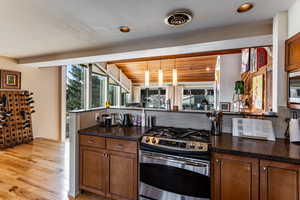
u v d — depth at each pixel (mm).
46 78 4613
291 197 1201
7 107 3693
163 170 1604
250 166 1315
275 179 1245
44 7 1624
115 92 7066
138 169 1745
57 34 2348
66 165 2816
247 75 3854
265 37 2037
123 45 2816
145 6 1610
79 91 5297
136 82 8422
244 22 1947
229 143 1548
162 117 2271
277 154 1256
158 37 2443
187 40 2375
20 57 3805
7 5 1583
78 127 2068
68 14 1771
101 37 2461
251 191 1318
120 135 1821
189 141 1577
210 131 1973
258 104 3035
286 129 1705
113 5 1590
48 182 2297
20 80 4023
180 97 7840
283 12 1701
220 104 4148
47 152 3414
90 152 1982
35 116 4367
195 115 2102
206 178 1454
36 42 2699
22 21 1938
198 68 6320
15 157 3135
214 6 1602
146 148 1681
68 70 5102
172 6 1607
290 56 1586
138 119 2373
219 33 2184
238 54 4086
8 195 1996
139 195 1740
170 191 1585
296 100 1517
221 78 4219
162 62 6105
